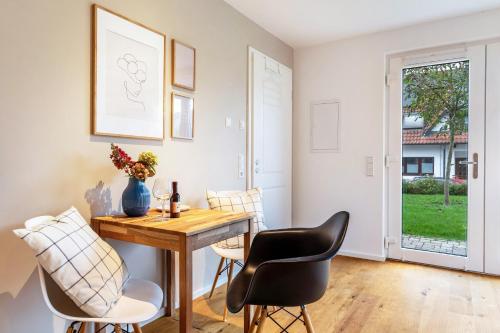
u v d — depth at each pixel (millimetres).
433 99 3305
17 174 1538
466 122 3145
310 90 3895
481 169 3055
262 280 1350
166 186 1878
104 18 1881
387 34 3443
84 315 1338
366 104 3564
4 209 1497
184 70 2426
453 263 3188
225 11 2863
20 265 1554
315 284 1394
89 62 1821
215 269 2785
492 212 3018
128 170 1843
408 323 2146
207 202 2586
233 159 2975
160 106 2234
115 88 1946
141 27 2098
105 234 1779
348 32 3492
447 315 2256
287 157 3852
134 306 1434
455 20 3121
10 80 1506
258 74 3303
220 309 2365
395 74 3455
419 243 3385
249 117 3186
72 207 1639
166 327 2104
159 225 1629
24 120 1558
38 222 1445
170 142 2332
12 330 1529
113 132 1935
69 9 1729
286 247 1820
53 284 1431
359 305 2412
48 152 1650
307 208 3924
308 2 2852
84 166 1809
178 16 2393
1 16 1471
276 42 3621
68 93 1730
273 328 2088
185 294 1480
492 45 3006
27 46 1562
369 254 3549
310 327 1517
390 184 3502
